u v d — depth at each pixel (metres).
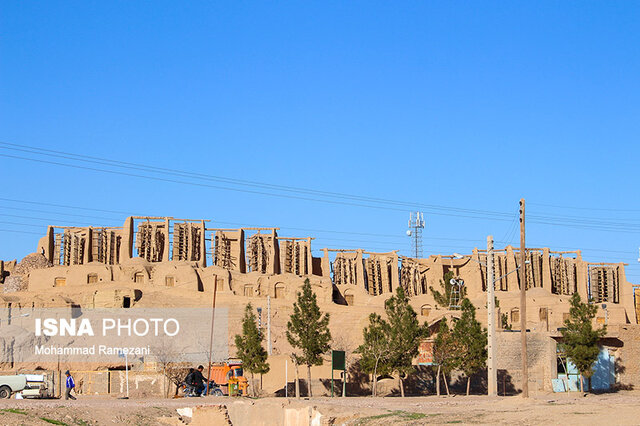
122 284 102.19
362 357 66.06
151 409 41.44
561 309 101.94
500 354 72.00
